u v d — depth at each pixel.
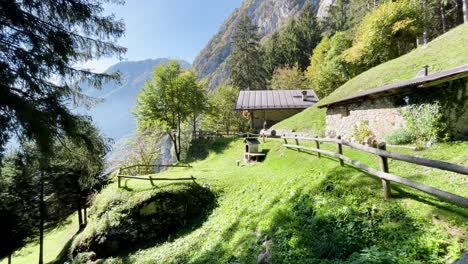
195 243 9.79
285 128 26.38
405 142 10.89
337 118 18.06
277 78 51.44
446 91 9.56
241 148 26.52
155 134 36.34
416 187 5.33
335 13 54.84
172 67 33.38
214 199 13.02
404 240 4.80
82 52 7.43
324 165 10.38
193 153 32.12
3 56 5.97
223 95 47.06
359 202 6.49
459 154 8.23
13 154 6.50
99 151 8.05
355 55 30.17
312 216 6.89
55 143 6.79
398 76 19.64
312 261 5.29
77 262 11.60
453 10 30.38
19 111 5.62
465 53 16.30
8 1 5.63
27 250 23.52
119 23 7.32
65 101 7.05
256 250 6.95
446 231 4.68
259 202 9.85
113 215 12.54
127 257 11.24
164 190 13.02
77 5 6.48
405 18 26.58
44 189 20.48
